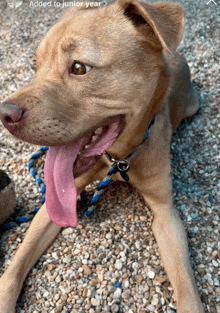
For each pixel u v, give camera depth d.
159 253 0.54
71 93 0.39
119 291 0.50
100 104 0.40
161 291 0.50
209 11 1.16
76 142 0.43
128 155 0.50
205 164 0.71
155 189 0.55
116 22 0.40
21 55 1.00
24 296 0.49
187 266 0.50
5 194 0.55
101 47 0.38
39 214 0.55
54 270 0.52
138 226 0.58
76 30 0.39
